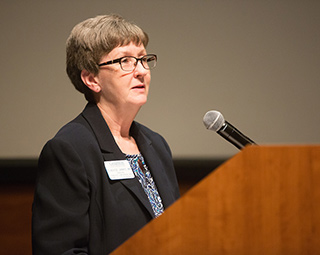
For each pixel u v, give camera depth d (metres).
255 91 13.60
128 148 4.69
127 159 4.56
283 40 13.60
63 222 3.89
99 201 4.11
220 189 2.69
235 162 2.69
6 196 13.03
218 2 13.41
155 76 13.36
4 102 13.21
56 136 4.27
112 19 4.56
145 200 4.27
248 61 13.55
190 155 13.39
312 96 13.69
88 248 3.99
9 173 13.09
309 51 13.62
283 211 2.65
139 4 13.20
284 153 2.67
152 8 13.23
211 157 13.35
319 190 2.64
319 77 13.68
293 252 2.63
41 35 13.10
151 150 4.89
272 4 13.52
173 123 13.40
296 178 2.66
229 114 13.58
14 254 12.78
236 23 13.48
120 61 4.42
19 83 13.19
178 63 13.39
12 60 13.13
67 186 4.02
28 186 13.12
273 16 13.55
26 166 13.20
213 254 2.67
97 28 4.46
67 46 4.66
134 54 4.50
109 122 4.64
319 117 13.69
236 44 13.50
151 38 13.30
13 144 13.23
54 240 3.86
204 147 13.40
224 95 13.52
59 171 4.06
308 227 2.64
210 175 2.70
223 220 2.68
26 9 13.03
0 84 13.19
